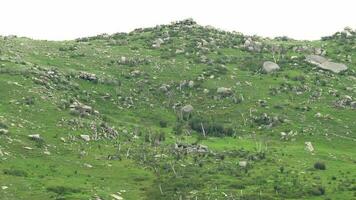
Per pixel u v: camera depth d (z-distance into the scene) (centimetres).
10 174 18925
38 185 18425
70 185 19000
